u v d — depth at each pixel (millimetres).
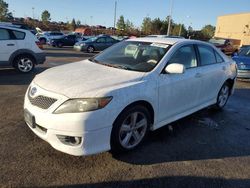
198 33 58500
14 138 4105
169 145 4230
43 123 3369
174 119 4594
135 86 3711
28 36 9453
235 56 11594
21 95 6445
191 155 3967
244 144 4492
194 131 4871
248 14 49875
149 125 4113
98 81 3656
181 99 4602
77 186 3107
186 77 4598
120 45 5105
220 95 6031
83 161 3594
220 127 5184
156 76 4066
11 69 10086
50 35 29328
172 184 3252
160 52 4457
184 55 4738
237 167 3736
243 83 10344
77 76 3850
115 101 3428
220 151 4172
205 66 5234
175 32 52812
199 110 5582
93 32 53312
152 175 3398
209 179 3400
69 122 3232
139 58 4480
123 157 3762
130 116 3752
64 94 3354
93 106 3277
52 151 3785
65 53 19031
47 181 3156
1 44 8875
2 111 5246
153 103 3994
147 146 4133
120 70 4156
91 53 20797
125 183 3215
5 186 3027
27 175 3238
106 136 3436
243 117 5875
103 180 3240
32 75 9125
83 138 3271
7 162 3469
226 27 56906
